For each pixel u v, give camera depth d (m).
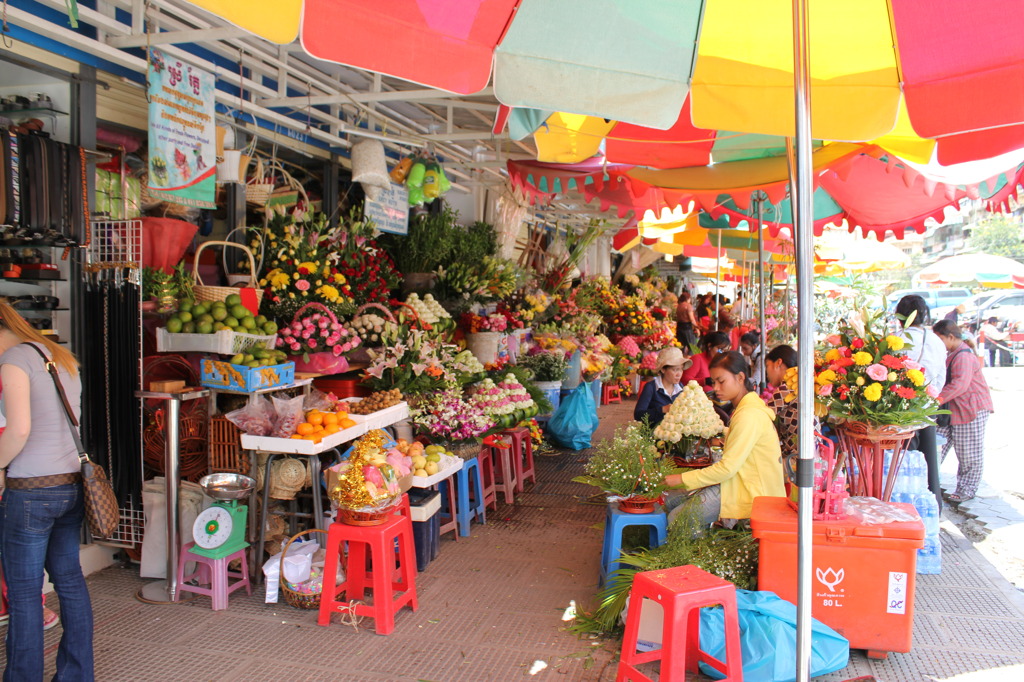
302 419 4.16
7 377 2.70
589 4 2.28
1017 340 18.38
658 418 5.52
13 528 2.78
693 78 2.71
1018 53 2.31
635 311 12.64
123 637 3.51
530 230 11.83
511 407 5.71
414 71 2.24
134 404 4.02
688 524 3.69
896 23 2.39
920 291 25.33
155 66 3.98
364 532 3.59
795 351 4.52
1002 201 4.91
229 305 4.37
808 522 2.48
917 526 3.22
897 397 3.73
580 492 6.14
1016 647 3.46
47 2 3.61
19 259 4.05
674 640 2.74
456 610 3.86
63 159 3.82
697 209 6.09
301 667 3.26
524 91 2.34
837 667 3.13
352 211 5.99
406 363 5.21
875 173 5.36
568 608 3.89
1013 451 8.27
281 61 5.19
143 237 4.41
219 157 4.96
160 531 4.11
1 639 3.47
